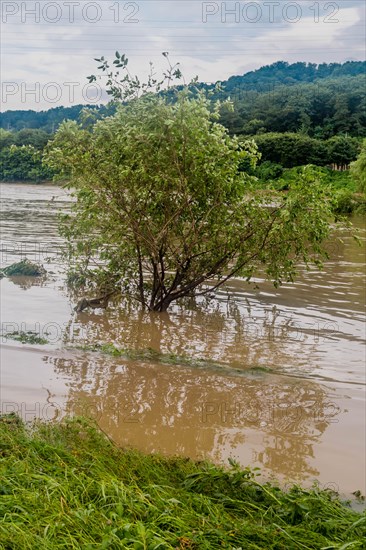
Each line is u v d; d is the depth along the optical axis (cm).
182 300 1641
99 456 674
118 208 1464
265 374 1099
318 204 1385
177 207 1451
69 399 962
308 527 559
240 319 1475
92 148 1441
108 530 479
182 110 1360
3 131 11200
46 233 2744
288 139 9106
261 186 1480
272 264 1490
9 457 629
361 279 1964
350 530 554
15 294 1648
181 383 1049
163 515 514
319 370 1133
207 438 859
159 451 811
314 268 2134
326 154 9231
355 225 3900
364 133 11369
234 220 1464
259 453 822
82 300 1518
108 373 1083
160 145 1374
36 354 1163
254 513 591
